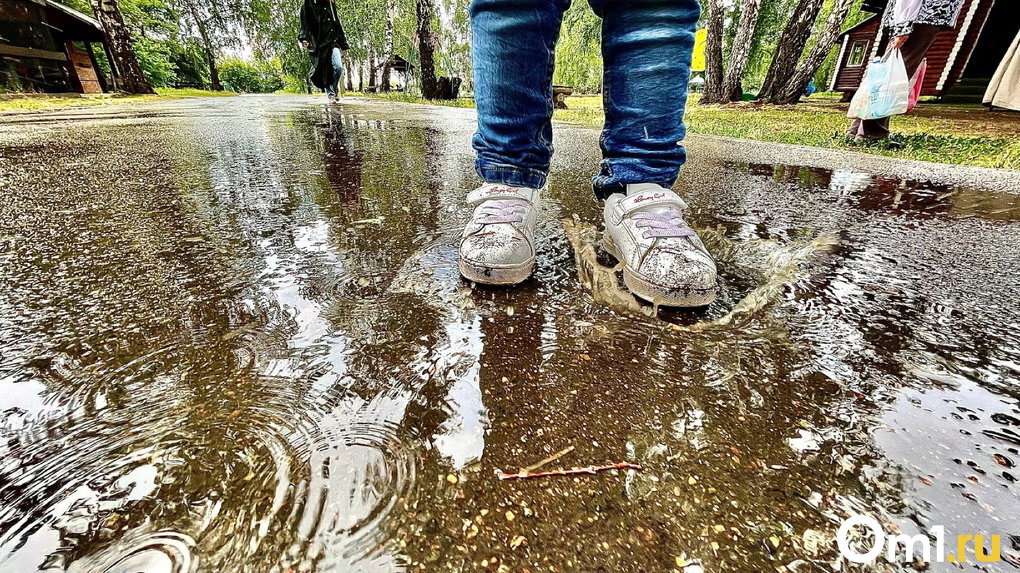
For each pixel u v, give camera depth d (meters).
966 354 0.70
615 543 0.42
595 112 6.62
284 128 3.78
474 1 0.96
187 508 0.42
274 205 1.43
